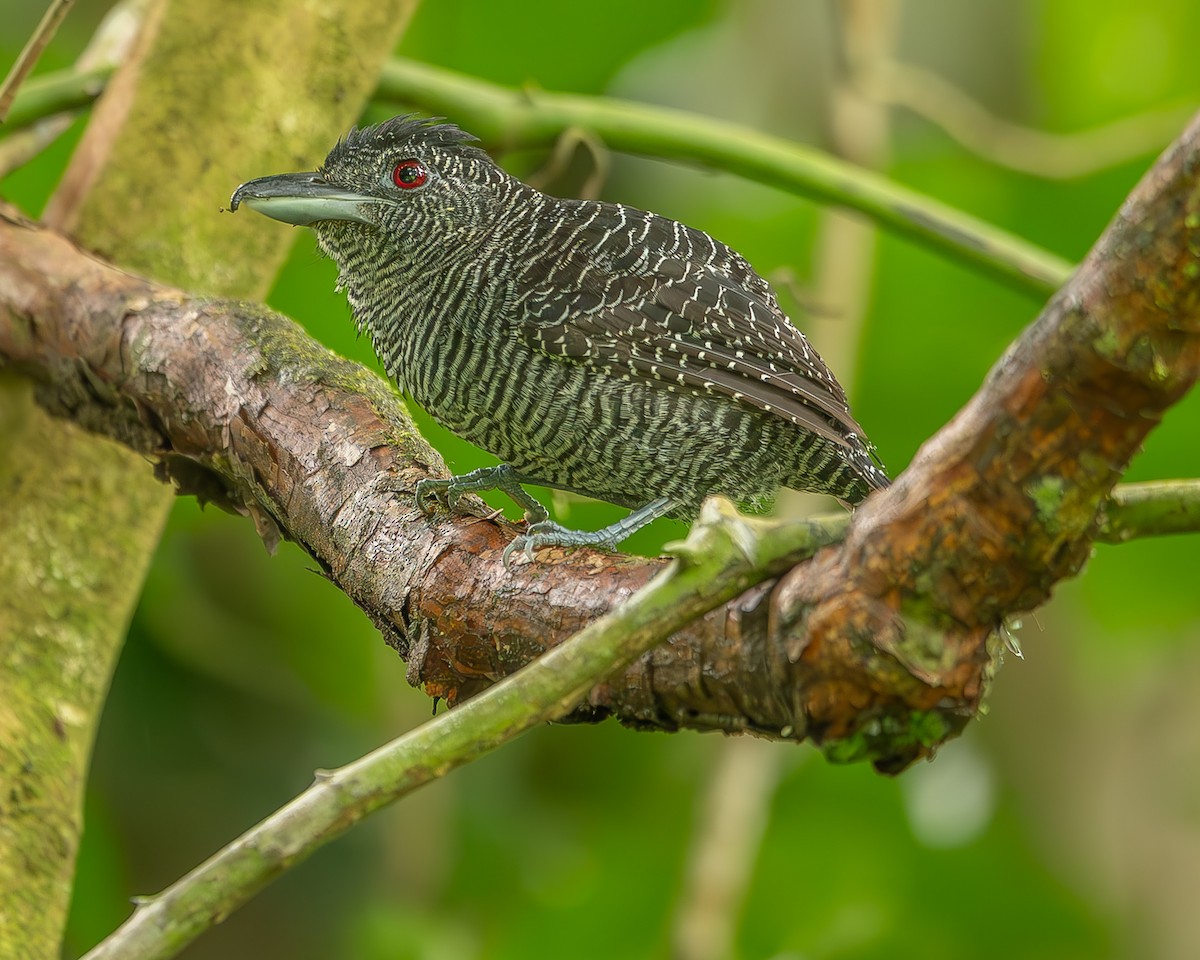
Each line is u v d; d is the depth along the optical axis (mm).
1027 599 5355
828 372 9797
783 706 5688
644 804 14070
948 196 13117
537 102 10062
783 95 15414
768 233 13477
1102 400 4980
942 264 13062
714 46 15547
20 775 8086
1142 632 14328
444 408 9672
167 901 4758
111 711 12320
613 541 9234
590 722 6348
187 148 9453
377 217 9562
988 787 14453
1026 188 12961
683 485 9547
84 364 8398
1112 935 14172
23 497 8727
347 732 12836
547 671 5117
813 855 14195
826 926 14055
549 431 9430
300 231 12258
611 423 9312
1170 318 4793
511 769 13883
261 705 12688
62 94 9812
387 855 12602
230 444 7836
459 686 6723
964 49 15211
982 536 5215
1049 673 14938
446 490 7176
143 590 12344
